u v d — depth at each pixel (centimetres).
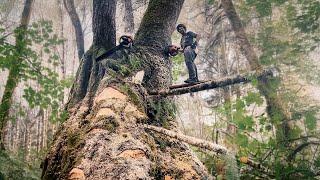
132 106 551
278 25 713
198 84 665
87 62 676
